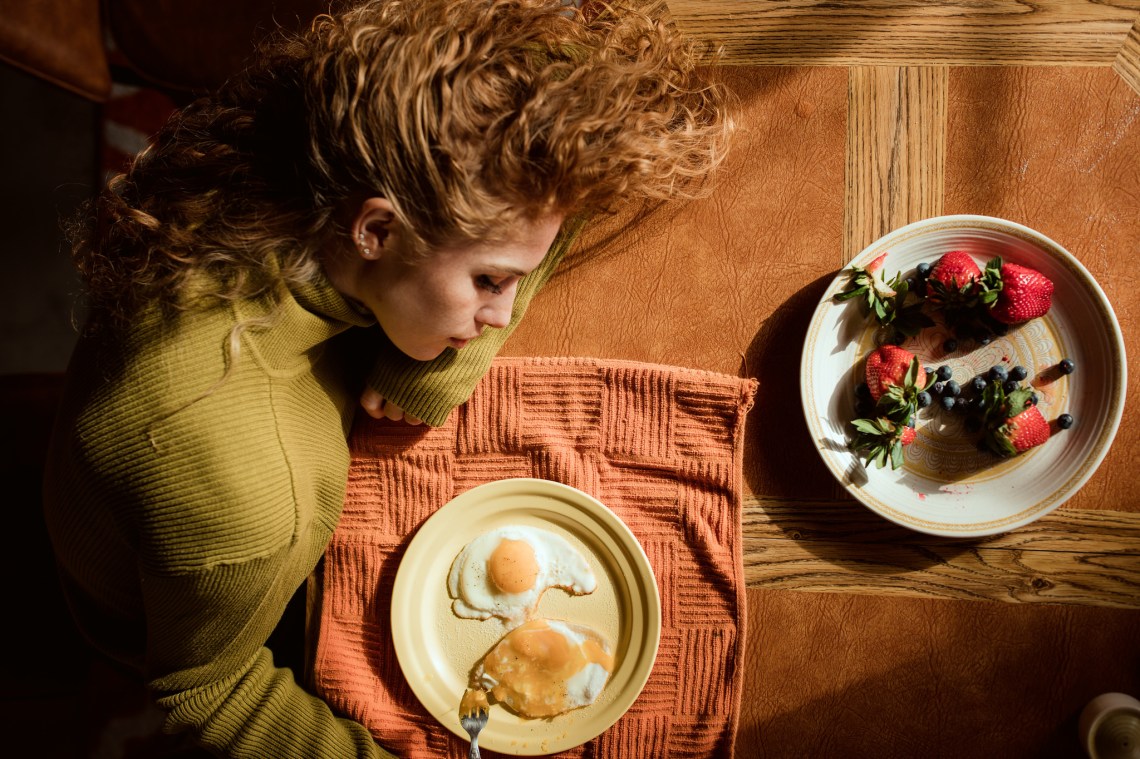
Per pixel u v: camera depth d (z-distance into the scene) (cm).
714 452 112
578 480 113
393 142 69
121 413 80
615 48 85
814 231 118
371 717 110
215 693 100
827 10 117
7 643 124
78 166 209
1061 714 113
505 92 70
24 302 207
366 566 113
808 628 115
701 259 118
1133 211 116
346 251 78
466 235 71
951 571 115
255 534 85
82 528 92
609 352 119
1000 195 117
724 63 118
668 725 111
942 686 114
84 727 144
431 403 104
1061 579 114
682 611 112
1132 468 115
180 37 136
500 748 107
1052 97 117
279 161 81
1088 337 110
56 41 133
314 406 97
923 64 117
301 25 134
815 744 114
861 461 111
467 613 110
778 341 118
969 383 111
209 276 80
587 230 119
